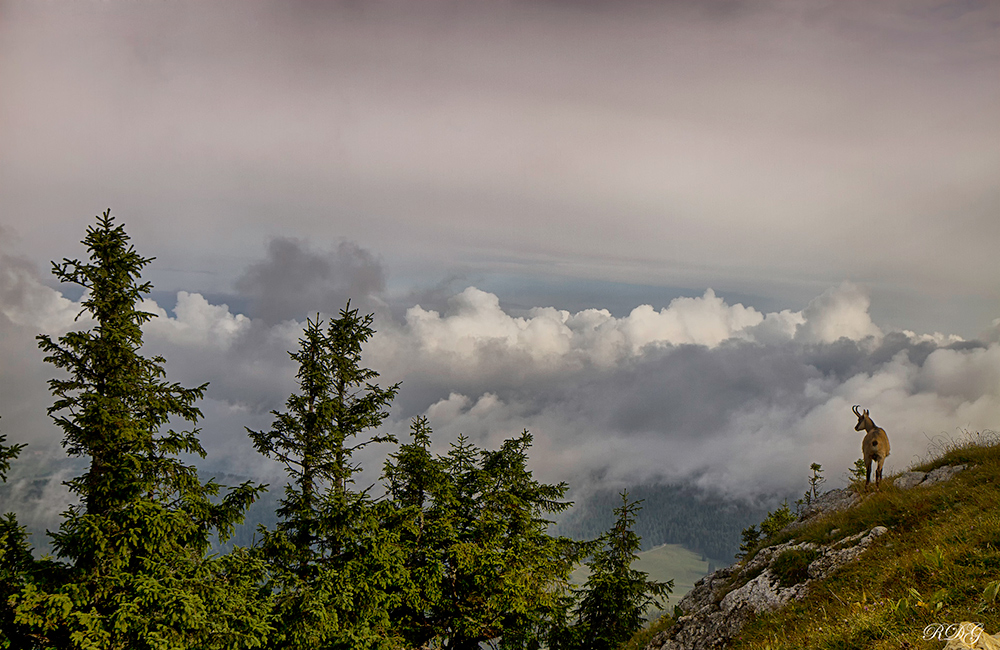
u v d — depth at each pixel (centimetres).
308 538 1733
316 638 1506
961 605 753
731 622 1349
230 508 1410
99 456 1304
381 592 1716
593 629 2341
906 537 1207
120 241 1359
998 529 940
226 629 1327
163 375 1405
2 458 1165
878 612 838
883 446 1608
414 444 2123
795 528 1658
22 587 1177
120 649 1195
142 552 1317
